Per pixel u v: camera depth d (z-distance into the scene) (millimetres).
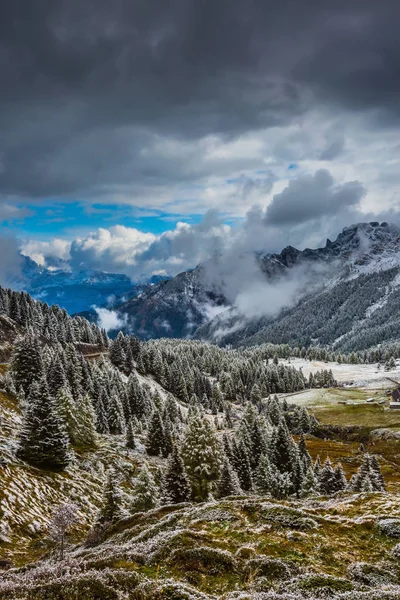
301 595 11820
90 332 192000
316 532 19125
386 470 89125
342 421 136750
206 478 50844
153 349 197375
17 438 57969
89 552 23406
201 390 185250
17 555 32000
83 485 53531
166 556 16062
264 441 73812
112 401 95062
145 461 73438
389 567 15141
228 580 14023
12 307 165125
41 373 86312
